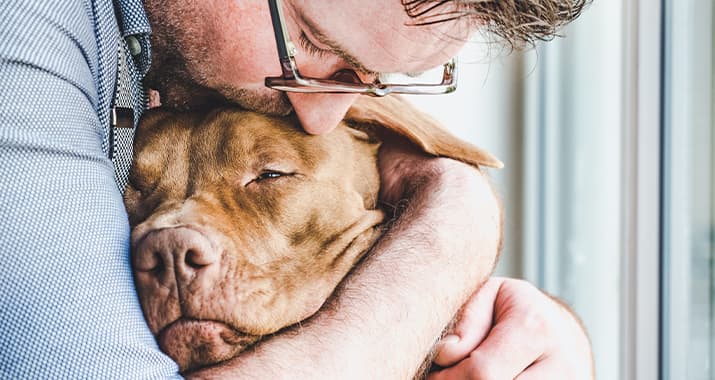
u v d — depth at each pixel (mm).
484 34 875
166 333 910
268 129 1046
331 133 1094
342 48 899
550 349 1060
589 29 2199
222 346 917
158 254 908
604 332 2162
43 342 666
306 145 1065
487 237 1096
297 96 978
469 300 1079
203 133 1031
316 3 878
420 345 962
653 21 1896
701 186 1811
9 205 668
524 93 2184
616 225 2115
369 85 948
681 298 1874
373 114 1126
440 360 1021
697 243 1829
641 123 1923
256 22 954
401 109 1157
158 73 1011
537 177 2297
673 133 1885
